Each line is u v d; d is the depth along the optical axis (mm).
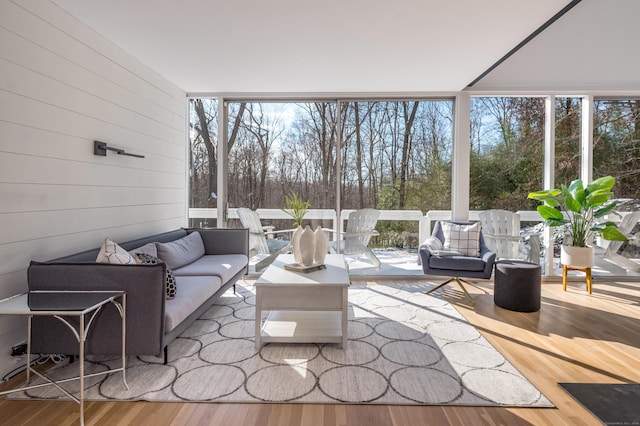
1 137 2041
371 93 4520
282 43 3104
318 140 4645
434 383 2088
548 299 3781
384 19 2678
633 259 4488
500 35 2930
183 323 2361
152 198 3750
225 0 2410
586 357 2432
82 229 2693
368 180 4641
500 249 4414
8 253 2090
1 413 1791
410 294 3928
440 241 4230
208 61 3512
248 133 4684
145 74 3592
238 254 4008
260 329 2523
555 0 2393
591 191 3869
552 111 4492
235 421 1740
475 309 3449
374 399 1921
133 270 2035
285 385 2061
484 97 4594
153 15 2600
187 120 4617
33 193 2256
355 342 2660
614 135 4523
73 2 2400
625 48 4355
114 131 3086
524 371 2236
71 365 2297
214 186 4680
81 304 1769
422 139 4605
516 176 4605
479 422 1737
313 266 2893
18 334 2189
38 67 2281
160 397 1933
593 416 1781
